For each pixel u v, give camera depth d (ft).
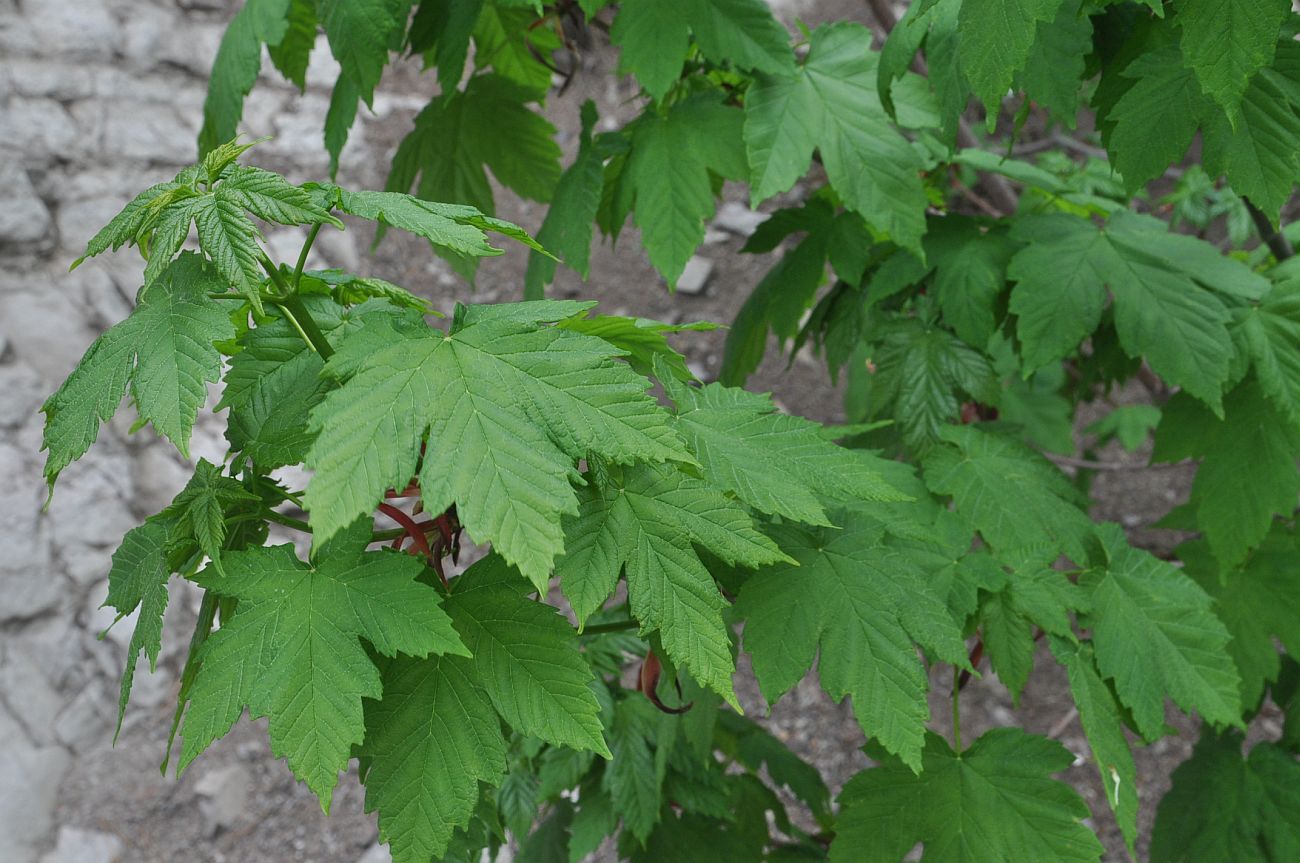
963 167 5.60
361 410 3.56
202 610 3.86
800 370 12.42
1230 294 4.73
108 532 10.14
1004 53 4.00
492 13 5.32
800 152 4.76
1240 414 4.79
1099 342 5.15
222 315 3.63
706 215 4.87
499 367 3.61
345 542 3.71
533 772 5.23
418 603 3.64
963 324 4.85
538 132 5.56
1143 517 11.02
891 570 4.00
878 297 4.95
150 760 9.66
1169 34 4.32
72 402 3.64
